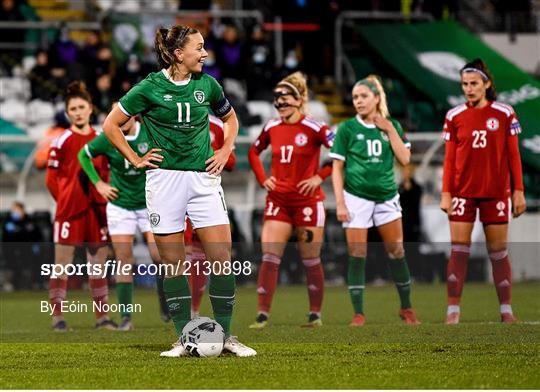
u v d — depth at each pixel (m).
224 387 24.81
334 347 31.83
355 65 80.06
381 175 39.41
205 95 28.44
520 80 76.69
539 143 70.56
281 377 26.16
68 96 40.44
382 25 81.69
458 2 85.38
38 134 69.75
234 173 63.28
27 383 25.94
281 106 39.25
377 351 30.83
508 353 30.19
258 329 37.84
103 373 27.14
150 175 28.64
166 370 27.30
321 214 39.69
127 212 39.59
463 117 38.81
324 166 39.66
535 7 87.69
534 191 69.75
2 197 63.47
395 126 39.69
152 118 28.28
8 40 77.44
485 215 39.28
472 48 79.75
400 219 39.88
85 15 84.50
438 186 65.06
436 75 77.12
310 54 79.69
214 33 74.62
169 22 76.88
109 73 72.44
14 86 75.31
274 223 39.53
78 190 40.22
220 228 28.86
